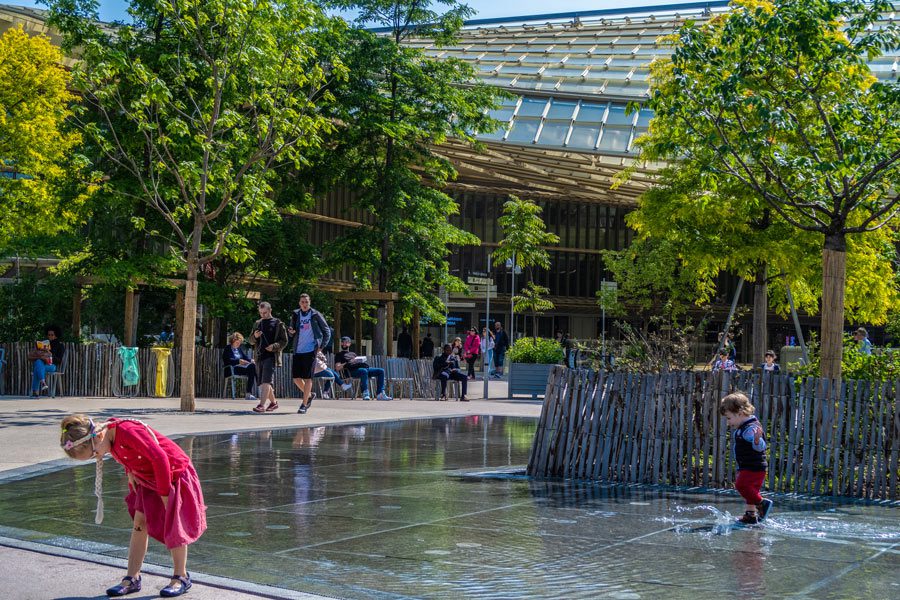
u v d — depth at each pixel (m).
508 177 50.41
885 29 12.11
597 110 45.16
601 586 5.36
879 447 9.05
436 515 7.61
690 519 7.61
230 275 30.16
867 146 11.22
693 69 12.62
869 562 6.04
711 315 15.68
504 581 5.46
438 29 31.69
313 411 19.12
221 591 5.19
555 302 60.88
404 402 23.97
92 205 22.58
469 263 58.84
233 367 23.03
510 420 18.81
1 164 22.30
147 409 17.88
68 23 22.08
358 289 33.66
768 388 9.55
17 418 15.19
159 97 17.38
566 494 8.88
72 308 28.22
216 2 17.41
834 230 11.34
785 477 9.48
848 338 11.84
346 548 6.33
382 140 30.92
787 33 11.98
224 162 18.45
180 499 5.12
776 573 5.70
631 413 9.96
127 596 5.08
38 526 6.97
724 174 12.41
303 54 19.14
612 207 63.06
